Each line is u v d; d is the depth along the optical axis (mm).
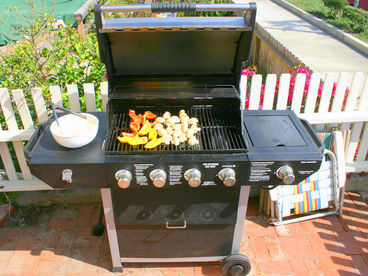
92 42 3641
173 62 2127
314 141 2062
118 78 2180
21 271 2475
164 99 2205
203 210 2135
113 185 1869
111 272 2480
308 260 2566
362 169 3090
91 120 2062
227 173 1821
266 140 1989
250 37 1866
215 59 2121
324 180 2787
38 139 1970
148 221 2162
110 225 2189
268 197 2830
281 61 5707
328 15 8883
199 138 2023
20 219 2906
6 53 3617
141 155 1824
